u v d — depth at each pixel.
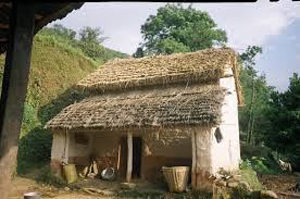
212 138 12.55
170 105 13.78
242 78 32.28
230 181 11.52
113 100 16.53
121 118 14.21
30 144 19.16
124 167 15.75
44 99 21.47
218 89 13.93
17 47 3.61
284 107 19.48
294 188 14.23
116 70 18.61
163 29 37.75
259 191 10.67
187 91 14.79
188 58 17.09
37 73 21.77
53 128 16.03
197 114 12.45
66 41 30.44
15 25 3.59
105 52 34.78
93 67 25.42
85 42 32.66
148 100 15.12
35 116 20.44
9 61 3.60
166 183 13.51
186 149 14.01
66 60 23.69
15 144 3.66
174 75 15.42
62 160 15.77
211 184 11.95
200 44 35.31
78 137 16.52
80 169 16.28
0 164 3.53
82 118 15.51
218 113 12.21
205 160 12.33
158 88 16.03
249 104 30.88
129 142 14.27
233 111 16.58
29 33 3.75
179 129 14.16
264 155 23.45
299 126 18.34
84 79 18.58
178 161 14.15
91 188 13.54
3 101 3.62
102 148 16.50
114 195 12.79
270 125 20.67
